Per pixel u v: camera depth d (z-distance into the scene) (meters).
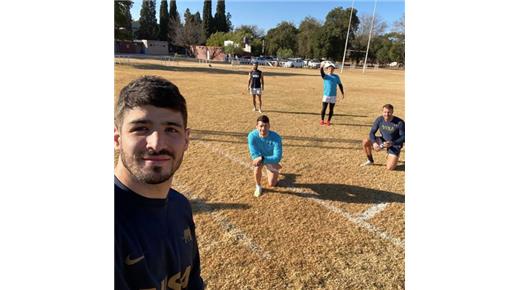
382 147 4.97
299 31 58.12
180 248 1.23
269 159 3.96
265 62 47.94
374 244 3.04
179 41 54.84
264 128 3.93
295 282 2.50
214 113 8.91
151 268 1.07
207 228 3.17
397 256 2.87
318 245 2.99
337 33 50.78
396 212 3.66
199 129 7.07
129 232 1.03
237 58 47.75
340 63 53.53
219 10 64.19
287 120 8.56
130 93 0.98
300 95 13.92
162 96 0.98
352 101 13.06
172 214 1.22
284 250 2.89
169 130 1.00
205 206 3.61
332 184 4.41
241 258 2.75
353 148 6.25
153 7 58.38
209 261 2.69
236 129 7.18
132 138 0.97
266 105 10.73
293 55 58.47
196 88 14.21
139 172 0.98
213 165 4.93
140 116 0.96
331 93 8.02
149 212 1.08
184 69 25.52
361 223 3.40
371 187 4.35
